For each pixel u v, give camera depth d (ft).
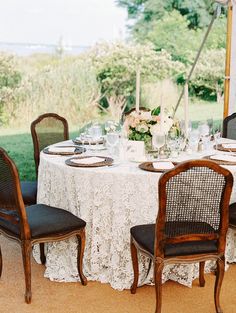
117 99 20.43
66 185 9.86
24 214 8.74
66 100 19.49
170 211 7.77
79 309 8.90
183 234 7.97
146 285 9.91
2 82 18.40
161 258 7.93
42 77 19.01
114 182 9.31
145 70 20.77
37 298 9.36
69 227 9.30
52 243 10.17
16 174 8.43
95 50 19.81
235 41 17.25
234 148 11.75
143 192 9.23
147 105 20.95
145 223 9.37
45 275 10.37
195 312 8.79
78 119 19.80
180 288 9.78
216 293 8.53
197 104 21.68
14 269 10.89
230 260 10.79
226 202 7.91
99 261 9.96
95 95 19.98
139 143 10.41
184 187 7.66
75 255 10.11
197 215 7.97
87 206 9.66
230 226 9.74
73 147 11.98
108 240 9.77
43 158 10.72
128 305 9.05
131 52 20.45
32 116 19.06
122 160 10.47
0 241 13.00
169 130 10.96
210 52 21.68
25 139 19.15
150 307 8.97
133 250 9.21
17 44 18.45
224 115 18.06
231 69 17.48
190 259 8.09
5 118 18.67
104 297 9.40
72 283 10.05
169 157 10.75
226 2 14.30
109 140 10.60
